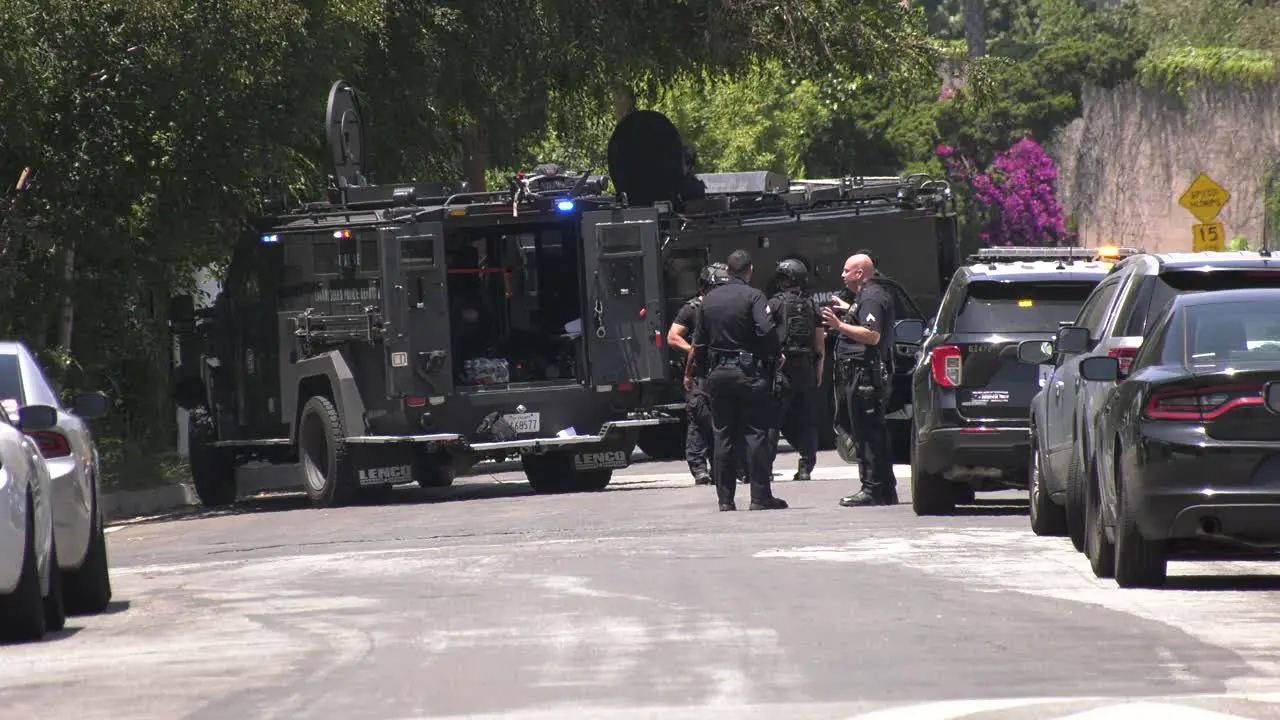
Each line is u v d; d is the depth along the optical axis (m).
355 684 32.66
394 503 84.38
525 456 86.31
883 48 138.88
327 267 85.44
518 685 32.03
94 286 95.25
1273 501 42.09
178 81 83.94
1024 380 62.91
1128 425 43.84
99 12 81.88
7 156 88.25
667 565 50.34
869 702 29.64
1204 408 42.81
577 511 72.62
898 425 91.06
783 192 116.81
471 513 74.62
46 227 88.69
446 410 84.69
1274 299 44.97
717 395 69.12
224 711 30.41
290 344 86.94
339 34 91.06
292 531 71.00
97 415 50.84
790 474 89.94
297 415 87.12
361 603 44.78
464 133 125.56
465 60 117.44
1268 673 32.09
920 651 34.84
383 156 114.31
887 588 44.28
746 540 56.91
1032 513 58.06
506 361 86.56
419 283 84.19
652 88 138.25
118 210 89.81
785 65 137.62
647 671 33.12
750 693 30.67
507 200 86.25
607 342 86.69
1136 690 30.56
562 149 161.75
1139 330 49.00
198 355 94.75
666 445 104.38
